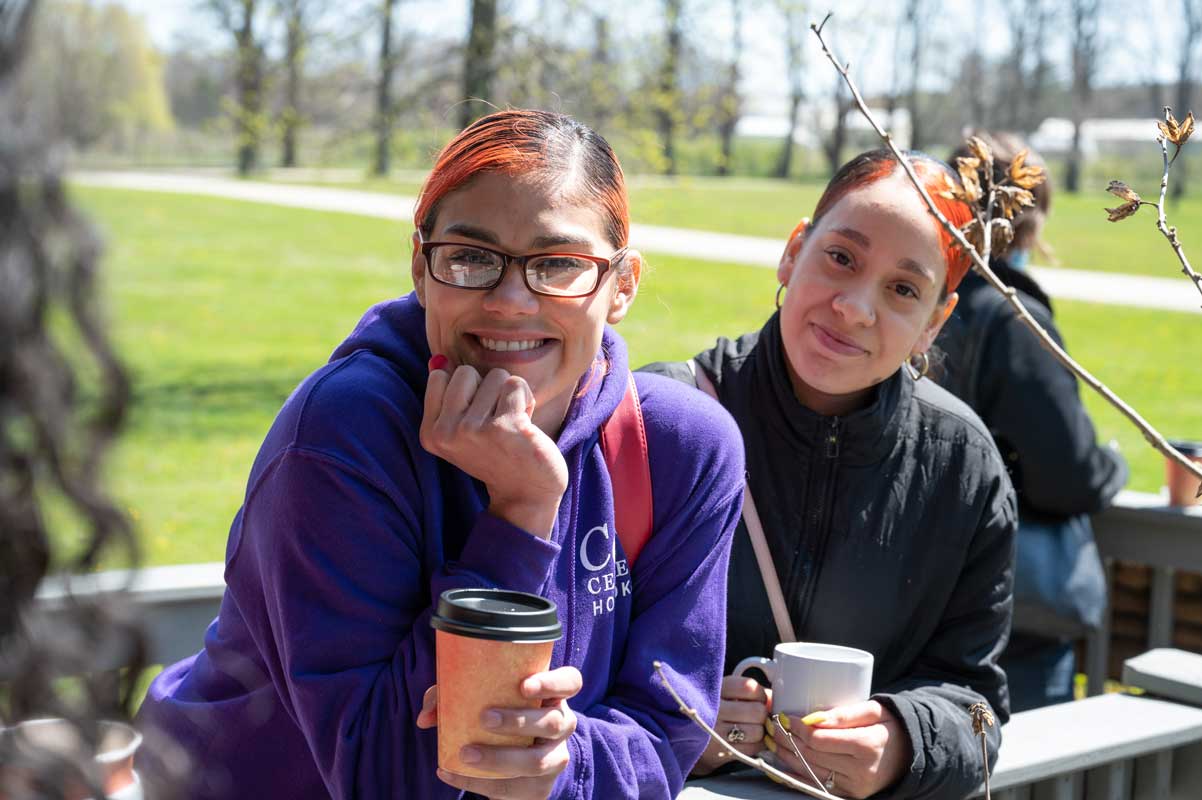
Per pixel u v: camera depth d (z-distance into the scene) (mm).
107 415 656
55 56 677
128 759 861
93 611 674
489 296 1582
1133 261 25609
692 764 1820
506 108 1826
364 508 1549
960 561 2217
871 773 1918
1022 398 2986
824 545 2205
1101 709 2473
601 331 1656
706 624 1817
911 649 2242
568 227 1590
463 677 1377
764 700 2033
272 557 1559
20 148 622
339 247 23312
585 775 1592
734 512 1877
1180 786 2494
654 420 1819
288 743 1640
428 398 1581
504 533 1560
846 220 2135
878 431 2178
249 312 16141
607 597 1743
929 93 55719
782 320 2211
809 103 49125
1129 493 3607
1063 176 58500
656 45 10883
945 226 1453
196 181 37250
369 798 1526
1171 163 1551
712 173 50969
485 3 9867
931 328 2254
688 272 20469
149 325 14703
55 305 631
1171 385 12258
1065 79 57438
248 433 9375
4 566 645
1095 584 3062
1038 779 2211
